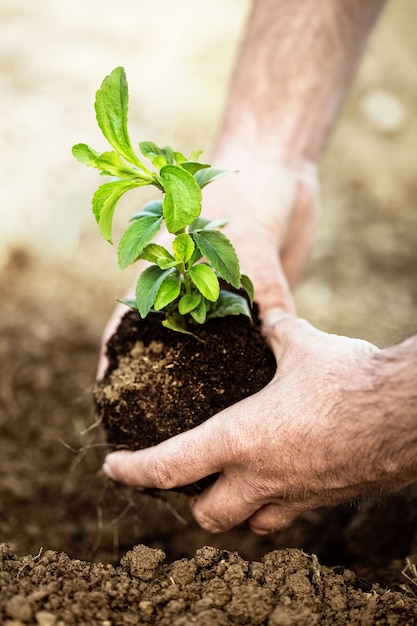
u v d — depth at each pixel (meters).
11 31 1.55
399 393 0.58
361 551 0.75
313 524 0.79
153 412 0.65
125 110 0.59
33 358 0.94
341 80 0.80
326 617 0.60
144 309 0.62
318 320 1.09
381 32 1.74
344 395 0.59
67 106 1.36
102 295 1.06
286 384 0.62
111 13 1.67
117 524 0.80
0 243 1.09
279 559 0.63
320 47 0.78
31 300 1.02
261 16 0.81
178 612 0.59
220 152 0.78
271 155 0.78
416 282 1.20
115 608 0.59
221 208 0.74
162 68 1.52
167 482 0.64
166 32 1.63
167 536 0.79
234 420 0.62
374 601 0.61
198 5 1.73
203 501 0.66
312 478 0.61
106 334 0.72
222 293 0.66
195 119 1.40
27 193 1.18
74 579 0.60
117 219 1.20
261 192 0.75
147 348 0.66
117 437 0.67
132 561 0.61
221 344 0.65
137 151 1.30
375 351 0.61
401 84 1.60
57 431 0.87
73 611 0.58
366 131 1.47
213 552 0.62
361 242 1.27
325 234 1.27
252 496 0.64
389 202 1.35
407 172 1.41
